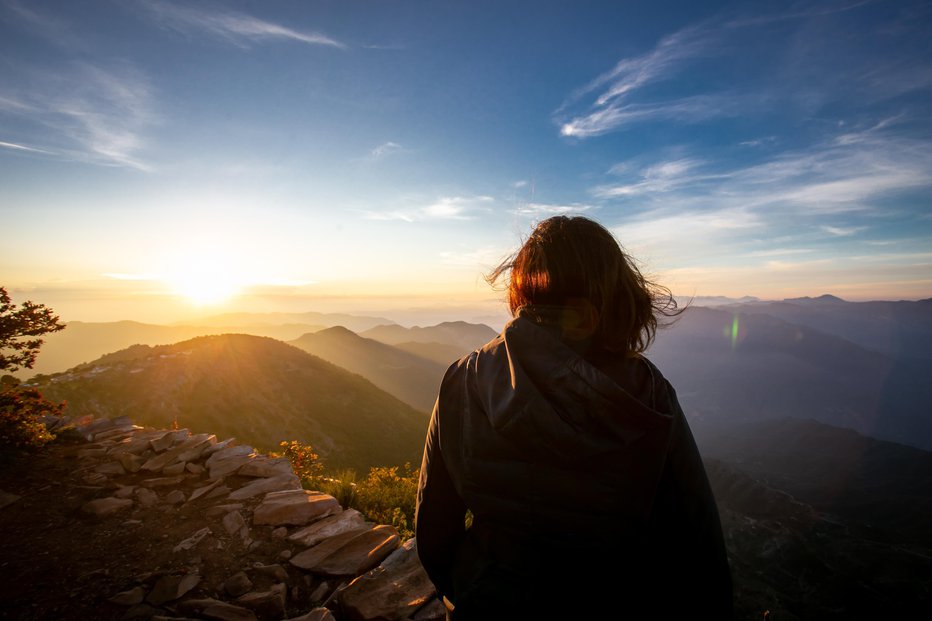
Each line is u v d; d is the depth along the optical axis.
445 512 1.18
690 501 0.89
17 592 2.97
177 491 4.62
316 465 7.38
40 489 4.55
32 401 5.82
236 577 3.16
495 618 0.91
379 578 3.02
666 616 0.93
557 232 1.00
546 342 0.87
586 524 0.83
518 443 0.86
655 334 1.03
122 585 3.07
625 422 0.80
